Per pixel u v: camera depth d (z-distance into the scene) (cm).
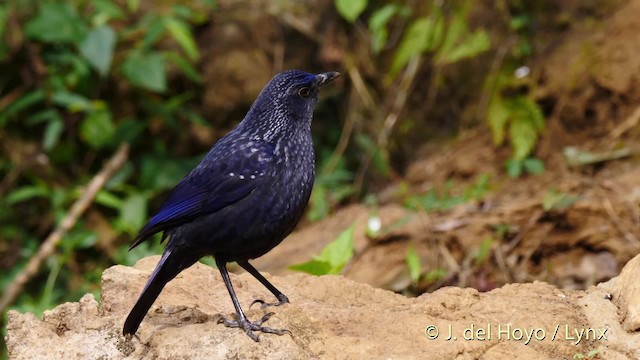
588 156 1355
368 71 1650
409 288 1219
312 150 785
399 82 1609
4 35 1563
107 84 1591
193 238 742
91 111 1560
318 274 934
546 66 1455
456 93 1551
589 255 1219
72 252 1465
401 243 1280
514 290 812
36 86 1573
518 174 1384
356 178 1592
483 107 1515
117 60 1591
